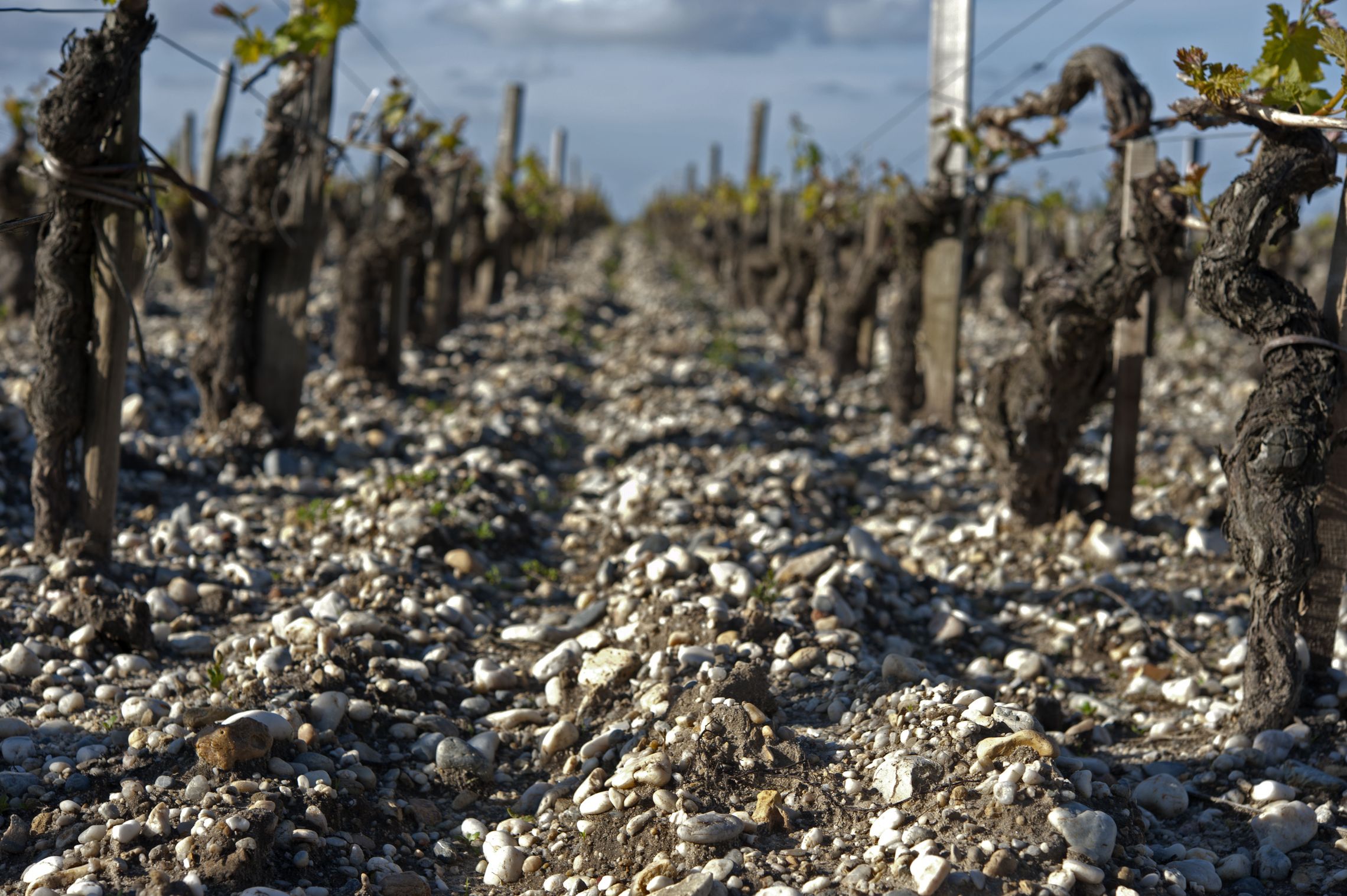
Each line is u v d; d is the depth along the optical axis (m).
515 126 22.62
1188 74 4.14
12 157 12.84
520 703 4.89
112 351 5.45
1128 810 3.78
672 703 4.39
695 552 6.16
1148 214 5.96
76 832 3.43
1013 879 3.23
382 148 10.30
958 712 4.05
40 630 4.84
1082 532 7.08
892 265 13.31
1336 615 4.54
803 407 12.64
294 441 8.70
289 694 4.35
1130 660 5.49
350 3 7.59
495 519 7.32
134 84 5.25
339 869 3.46
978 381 7.38
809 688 4.68
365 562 6.05
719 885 3.22
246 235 8.25
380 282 11.46
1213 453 9.45
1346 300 4.29
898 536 7.86
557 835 3.75
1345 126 3.83
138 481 7.59
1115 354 7.11
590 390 13.62
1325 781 4.00
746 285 24.50
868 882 3.24
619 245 53.44
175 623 5.28
